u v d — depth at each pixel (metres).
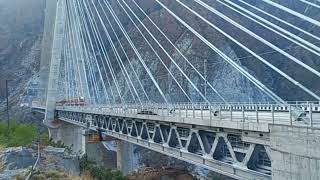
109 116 42.53
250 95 82.69
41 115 105.81
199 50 95.50
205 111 29.47
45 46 91.00
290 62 76.88
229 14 73.50
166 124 27.98
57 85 74.06
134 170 55.47
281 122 17.16
